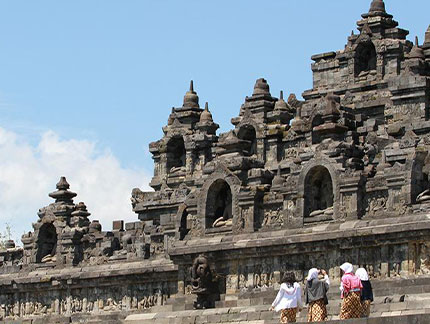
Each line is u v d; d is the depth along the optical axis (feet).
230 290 397.80
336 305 348.59
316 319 308.40
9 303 492.95
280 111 444.14
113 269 459.73
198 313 385.70
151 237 456.04
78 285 469.98
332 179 380.37
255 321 364.38
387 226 364.17
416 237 359.66
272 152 440.04
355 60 446.19
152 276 447.42
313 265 382.22
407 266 361.30
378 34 446.19
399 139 388.78
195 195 415.64
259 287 392.27
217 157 414.21
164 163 484.33
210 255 401.90
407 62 418.10
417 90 411.95
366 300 305.53
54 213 486.38
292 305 311.06
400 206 366.84
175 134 482.69
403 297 339.57
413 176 366.22
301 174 387.75
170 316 393.09
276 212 396.78
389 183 369.30
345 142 386.11
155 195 472.85
